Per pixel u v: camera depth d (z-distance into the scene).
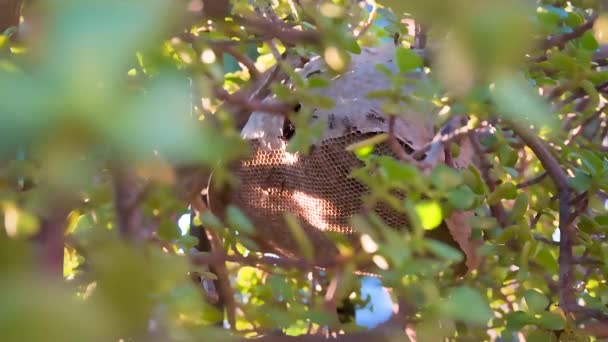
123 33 0.50
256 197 2.52
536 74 2.16
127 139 0.51
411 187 1.40
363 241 1.27
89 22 0.49
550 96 2.05
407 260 1.14
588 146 2.66
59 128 0.50
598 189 2.15
